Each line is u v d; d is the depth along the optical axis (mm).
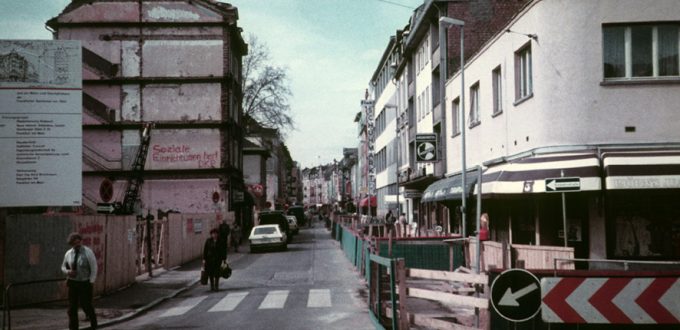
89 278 12250
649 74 17109
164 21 44312
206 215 36938
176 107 44281
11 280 16016
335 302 15727
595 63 17109
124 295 18422
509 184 17047
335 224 50281
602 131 17016
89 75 43875
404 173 49156
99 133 44000
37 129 17250
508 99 21156
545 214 18656
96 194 43469
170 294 18641
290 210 86312
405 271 10312
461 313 12859
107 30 44156
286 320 13062
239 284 21031
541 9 17859
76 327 12062
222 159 44188
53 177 17219
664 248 16266
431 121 38000
